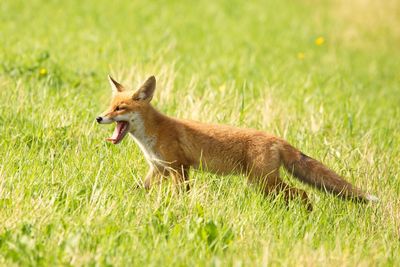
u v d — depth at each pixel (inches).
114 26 1302.9
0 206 459.2
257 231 460.1
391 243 472.1
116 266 402.3
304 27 1572.3
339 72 1145.4
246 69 1031.6
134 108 545.0
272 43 1349.7
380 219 512.4
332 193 539.5
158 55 1001.5
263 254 421.1
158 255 414.6
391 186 574.6
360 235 488.4
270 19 1619.1
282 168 556.4
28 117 634.8
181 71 941.2
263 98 786.2
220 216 473.1
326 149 646.5
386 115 900.0
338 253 437.1
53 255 402.3
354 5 1871.3
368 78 1198.9
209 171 558.9
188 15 1545.3
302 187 579.2
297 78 1013.2
